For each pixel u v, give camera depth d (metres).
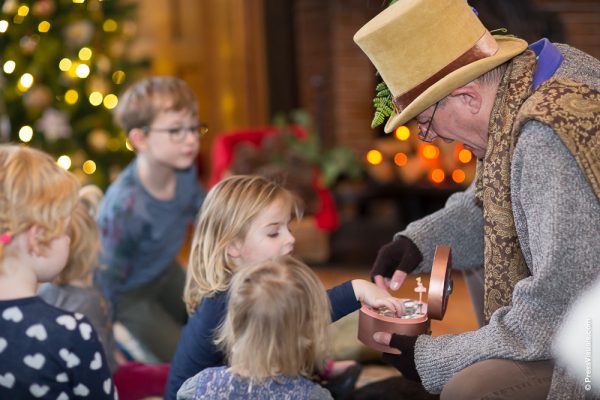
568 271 1.34
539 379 1.41
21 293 1.47
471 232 1.90
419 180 4.58
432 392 1.54
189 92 2.48
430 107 1.57
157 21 5.56
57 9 3.47
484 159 1.56
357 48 5.44
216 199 1.79
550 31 4.94
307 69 5.65
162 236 2.52
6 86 3.45
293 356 1.45
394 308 1.63
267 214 1.76
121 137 3.61
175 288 2.68
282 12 5.55
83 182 3.54
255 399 1.47
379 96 1.69
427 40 1.52
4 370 1.43
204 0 5.66
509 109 1.51
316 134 5.02
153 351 2.58
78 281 2.06
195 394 1.50
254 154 4.19
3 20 3.34
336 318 1.71
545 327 1.39
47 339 1.44
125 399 2.29
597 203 1.36
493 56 1.51
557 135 1.38
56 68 3.52
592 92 1.45
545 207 1.37
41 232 1.47
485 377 1.42
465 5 1.55
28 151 1.53
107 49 3.70
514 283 1.55
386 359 1.62
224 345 1.65
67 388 1.46
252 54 5.65
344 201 4.78
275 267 1.51
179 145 2.44
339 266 4.39
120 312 2.57
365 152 5.53
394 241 1.91
